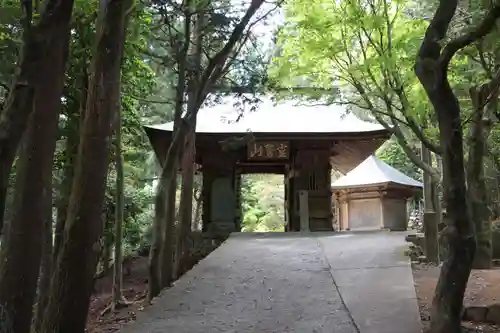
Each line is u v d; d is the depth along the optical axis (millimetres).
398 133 9430
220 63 8516
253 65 10078
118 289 10383
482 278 7629
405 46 9203
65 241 4820
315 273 7570
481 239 8836
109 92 5125
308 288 6777
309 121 15164
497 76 7449
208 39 9391
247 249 9953
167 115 17406
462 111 9547
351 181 21484
